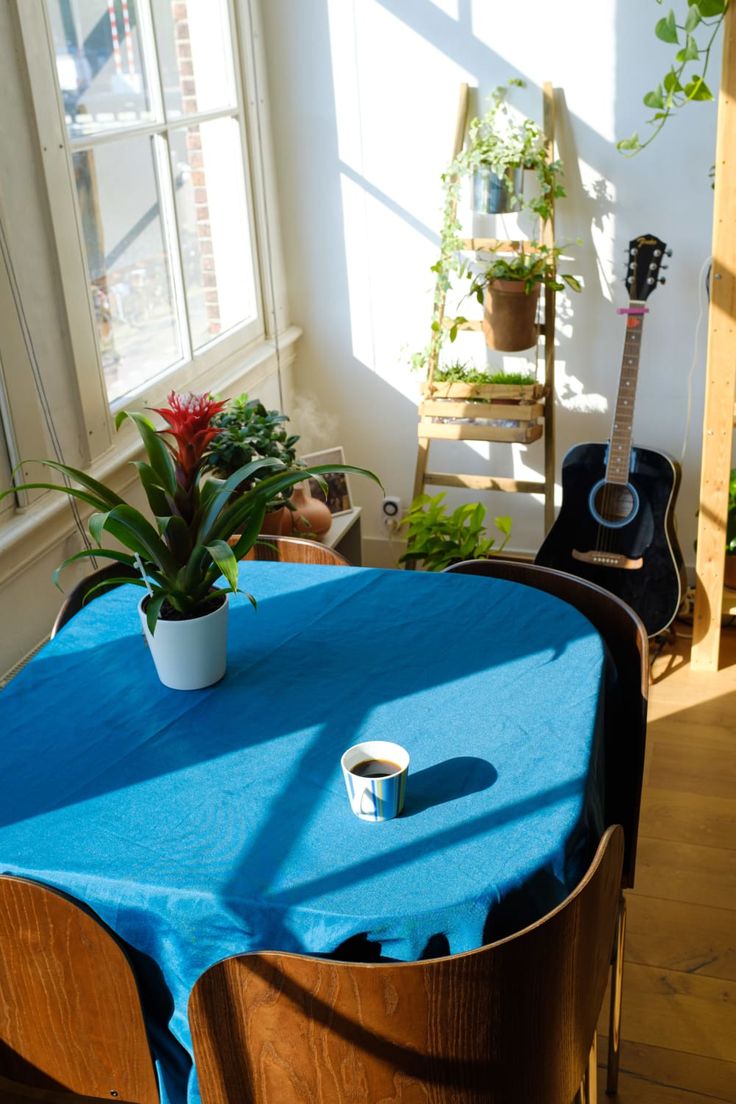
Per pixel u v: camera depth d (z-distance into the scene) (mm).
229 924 1347
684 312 3457
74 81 2566
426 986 1230
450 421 3598
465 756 1609
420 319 3748
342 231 3703
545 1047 1363
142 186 2932
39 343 2484
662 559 3248
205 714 1756
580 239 3471
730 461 3064
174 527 1737
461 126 3404
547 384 3520
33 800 1559
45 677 1896
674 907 2371
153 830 1476
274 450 2895
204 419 1739
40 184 2436
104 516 1591
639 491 3252
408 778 1563
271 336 3742
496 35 3314
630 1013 2109
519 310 3342
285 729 1702
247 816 1497
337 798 1530
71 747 1686
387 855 1405
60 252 2508
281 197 3701
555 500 3820
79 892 1399
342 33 3441
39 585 2562
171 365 3182
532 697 1759
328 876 1370
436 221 3598
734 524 3295
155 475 1746
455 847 1415
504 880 1352
